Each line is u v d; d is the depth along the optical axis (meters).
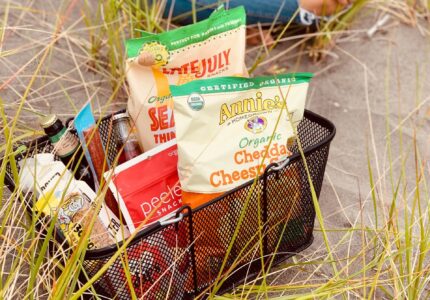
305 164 0.93
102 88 1.40
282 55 1.62
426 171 1.33
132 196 0.94
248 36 1.55
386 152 1.38
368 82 1.57
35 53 1.43
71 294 0.83
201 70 1.02
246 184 0.92
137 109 1.01
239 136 0.94
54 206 0.90
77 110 1.30
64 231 0.89
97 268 0.87
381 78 1.59
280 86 0.96
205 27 1.00
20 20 1.51
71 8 1.47
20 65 1.39
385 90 1.55
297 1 1.54
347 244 1.14
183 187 0.93
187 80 1.02
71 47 1.48
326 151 1.01
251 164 0.95
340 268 1.09
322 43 1.62
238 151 0.94
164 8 1.48
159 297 0.92
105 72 1.44
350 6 1.65
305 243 1.08
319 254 1.12
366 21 1.77
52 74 1.41
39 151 1.01
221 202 0.92
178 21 1.54
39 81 1.38
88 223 0.87
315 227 1.18
